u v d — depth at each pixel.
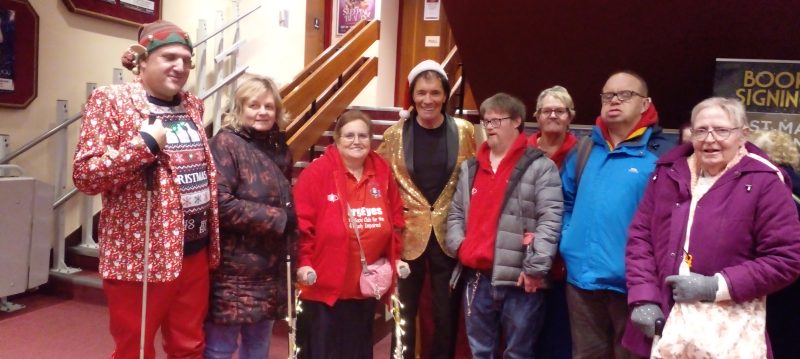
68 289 3.87
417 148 2.57
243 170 2.06
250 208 2.00
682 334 1.65
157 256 1.82
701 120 1.75
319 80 4.41
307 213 2.28
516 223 2.30
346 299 2.33
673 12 2.88
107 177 1.74
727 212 1.71
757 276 1.61
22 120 3.87
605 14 2.99
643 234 1.92
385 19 6.44
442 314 2.53
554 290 2.56
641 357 2.03
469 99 5.62
